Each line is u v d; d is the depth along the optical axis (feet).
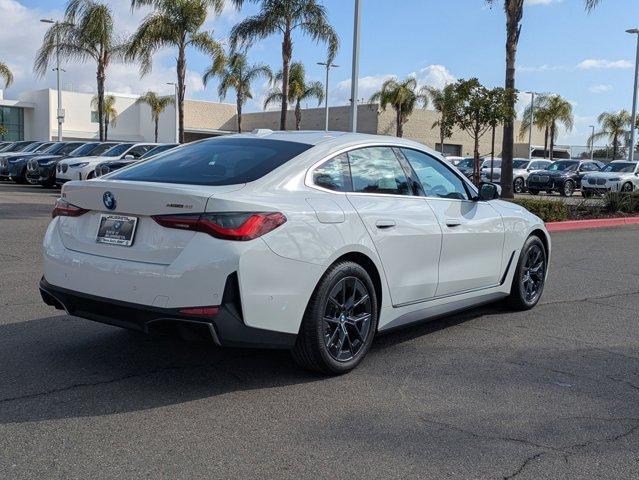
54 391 14.30
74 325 19.26
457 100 55.93
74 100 207.31
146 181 14.94
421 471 11.26
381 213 16.33
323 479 10.88
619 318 22.54
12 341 17.66
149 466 11.12
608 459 11.93
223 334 13.28
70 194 15.20
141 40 85.76
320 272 14.60
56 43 94.73
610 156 221.05
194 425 12.82
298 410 13.70
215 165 15.57
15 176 80.38
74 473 10.82
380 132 170.40
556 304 24.54
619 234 49.52
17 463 11.10
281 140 16.69
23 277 25.66
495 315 22.48
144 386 14.75
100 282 14.12
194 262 13.10
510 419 13.60
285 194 14.61
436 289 18.29
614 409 14.30
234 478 10.82
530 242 22.62
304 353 15.01
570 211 58.75
